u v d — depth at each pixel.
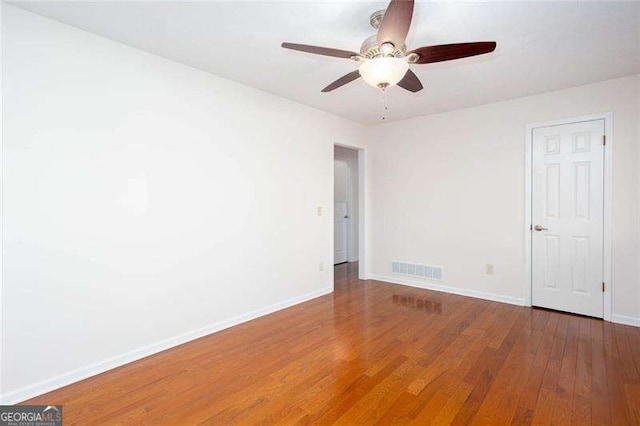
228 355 2.50
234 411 1.83
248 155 3.23
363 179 4.85
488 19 2.01
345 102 3.72
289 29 2.16
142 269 2.48
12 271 1.92
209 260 2.91
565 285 3.36
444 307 3.58
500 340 2.71
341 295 4.09
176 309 2.68
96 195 2.24
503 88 3.26
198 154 2.82
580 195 3.25
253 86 3.22
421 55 1.82
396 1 1.42
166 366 2.34
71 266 2.13
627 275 3.03
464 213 4.02
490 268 3.84
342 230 6.30
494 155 3.77
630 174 3.00
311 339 2.78
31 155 1.97
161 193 2.58
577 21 2.04
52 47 2.04
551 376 2.16
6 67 1.89
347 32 2.20
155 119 2.54
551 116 3.38
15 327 1.92
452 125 4.08
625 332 2.85
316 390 2.03
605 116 3.09
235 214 3.12
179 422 1.75
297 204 3.77
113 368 2.31
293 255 3.73
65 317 2.11
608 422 1.71
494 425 1.71
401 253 4.60
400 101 3.68
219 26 2.13
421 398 1.94
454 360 2.39
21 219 1.94
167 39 2.30
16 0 1.84
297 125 3.74
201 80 2.83
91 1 1.86
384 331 2.94
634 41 2.30
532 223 3.54
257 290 3.33
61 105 2.08
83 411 1.84
